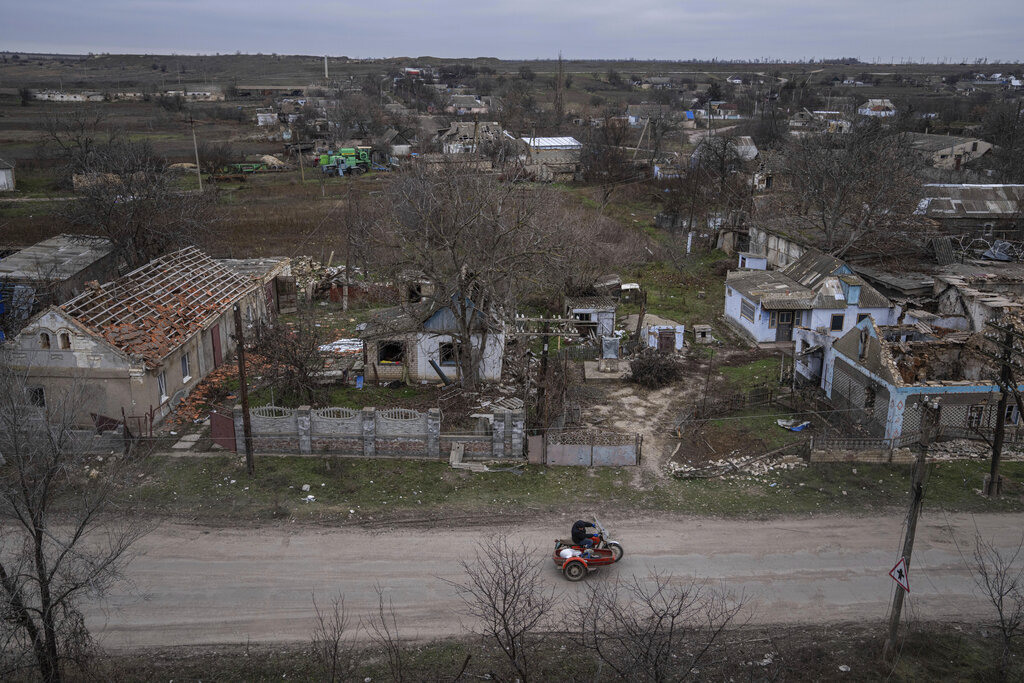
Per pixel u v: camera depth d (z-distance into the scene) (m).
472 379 34.62
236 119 160.12
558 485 26.69
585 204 80.25
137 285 34.44
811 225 57.38
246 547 22.61
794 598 20.67
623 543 23.14
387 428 28.19
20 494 17.33
